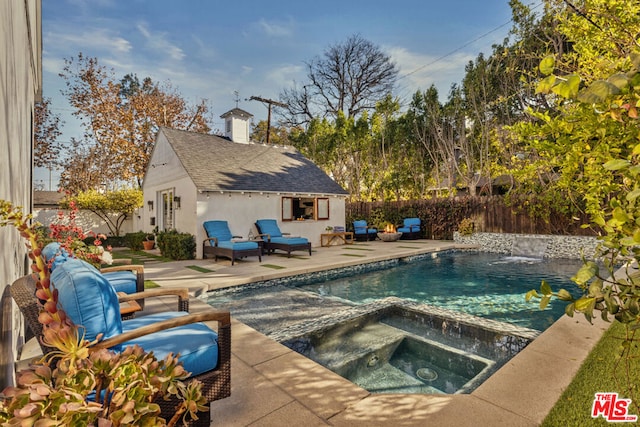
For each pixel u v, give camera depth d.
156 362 1.40
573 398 2.30
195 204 10.56
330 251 11.73
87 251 4.07
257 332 3.84
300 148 22.36
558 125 2.01
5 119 2.15
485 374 3.20
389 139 18.77
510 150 13.28
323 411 2.26
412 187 18.34
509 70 13.01
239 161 13.07
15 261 2.83
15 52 2.71
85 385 1.22
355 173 20.50
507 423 2.06
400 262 10.49
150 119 21.09
